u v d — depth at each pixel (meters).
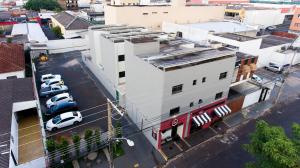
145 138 29.02
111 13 56.84
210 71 27.64
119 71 35.09
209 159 26.16
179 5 63.75
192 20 68.19
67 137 28.02
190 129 30.06
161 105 24.61
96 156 25.33
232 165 25.45
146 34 39.47
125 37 36.44
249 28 63.59
